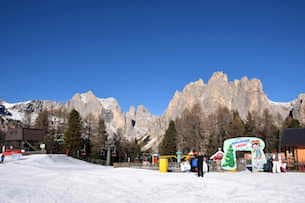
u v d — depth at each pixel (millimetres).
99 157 100688
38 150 87500
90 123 112562
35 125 120688
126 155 111938
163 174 30516
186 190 19828
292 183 22906
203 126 111625
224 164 38188
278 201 15047
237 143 38312
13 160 57094
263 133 105312
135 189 20375
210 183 23016
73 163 64250
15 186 20344
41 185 21438
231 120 107750
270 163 37188
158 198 16688
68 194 17594
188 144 106812
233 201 15430
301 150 54875
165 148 98938
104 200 15922
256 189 19781
